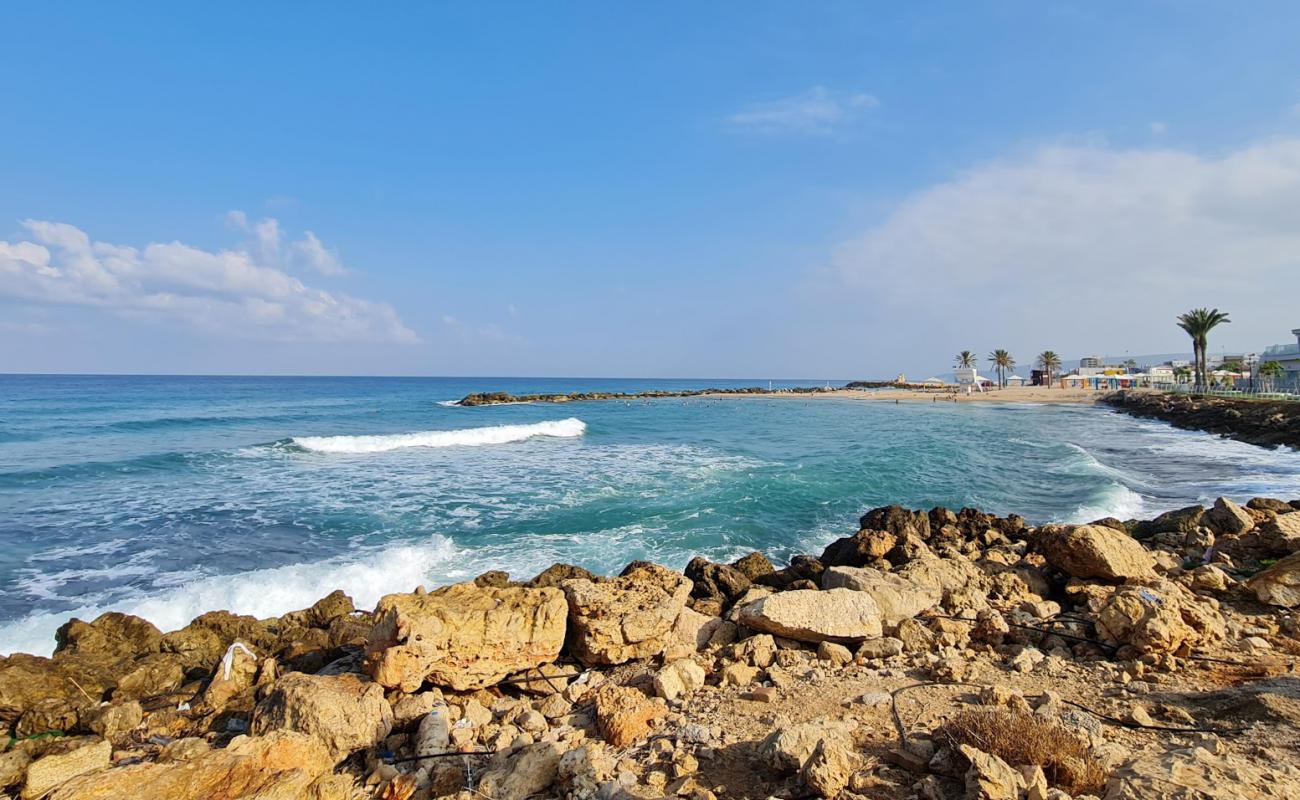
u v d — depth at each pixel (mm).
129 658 9250
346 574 13594
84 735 7148
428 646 6598
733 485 23250
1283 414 39000
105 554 15062
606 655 7617
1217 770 4230
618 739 5805
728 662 7590
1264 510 14312
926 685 6598
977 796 4137
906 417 62719
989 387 135875
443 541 15922
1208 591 9336
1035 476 26000
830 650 7617
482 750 5781
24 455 28266
